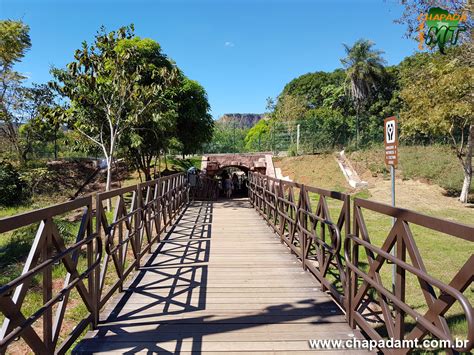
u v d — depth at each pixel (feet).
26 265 6.59
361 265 19.13
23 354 10.60
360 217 9.52
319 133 77.30
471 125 40.63
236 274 15.35
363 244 9.03
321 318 10.86
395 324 7.72
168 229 25.85
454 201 43.06
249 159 62.49
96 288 10.32
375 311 12.44
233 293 13.06
